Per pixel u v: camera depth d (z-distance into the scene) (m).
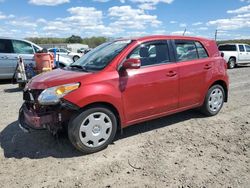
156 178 3.78
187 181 3.70
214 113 6.32
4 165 4.21
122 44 5.10
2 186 3.67
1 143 5.03
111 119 4.66
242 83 11.34
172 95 5.39
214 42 6.29
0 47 11.32
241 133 5.36
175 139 5.08
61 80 4.39
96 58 5.09
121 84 4.68
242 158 4.33
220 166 4.08
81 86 4.36
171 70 5.30
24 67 9.67
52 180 3.79
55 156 4.48
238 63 19.89
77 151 4.63
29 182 3.75
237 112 6.72
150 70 5.03
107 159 4.35
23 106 4.86
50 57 9.59
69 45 56.81
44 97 4.29
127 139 5.11
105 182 3.73
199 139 5.08
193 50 5.82
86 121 4.43
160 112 5.29
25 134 5.42
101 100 4.46
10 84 11.47
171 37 5.53
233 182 3.67
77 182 3.74
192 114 6.48
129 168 4.06
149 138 5.14
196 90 5.79
